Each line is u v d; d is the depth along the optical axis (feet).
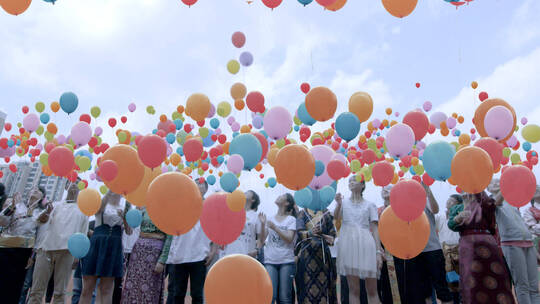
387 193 12.79
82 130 11.65
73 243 9.52
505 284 8.03
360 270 9.92
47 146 13.61
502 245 10.91
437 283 10.98
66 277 11.64
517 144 14.29
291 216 12.32
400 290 11.64
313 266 10.30
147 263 10.27
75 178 12.84
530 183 7.72
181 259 10.41
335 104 9.57
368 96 10.68
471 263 8.45
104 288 10.62
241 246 11.80
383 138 15.29
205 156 16.05
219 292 4.91
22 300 14.19
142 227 10.95
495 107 8.81
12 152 16.55
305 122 11.68
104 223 10.86
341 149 16.24
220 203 7.12
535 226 12.62
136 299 9.84
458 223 9.04
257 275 5.07
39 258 11.40
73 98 12.33
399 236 7.82
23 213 11.50
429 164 8.53
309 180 8.21
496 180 11.04
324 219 10.94
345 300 12.14
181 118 16.56
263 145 10.56
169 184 6.44
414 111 10.84
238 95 14.40
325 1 8.05
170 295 11.12
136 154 8.40
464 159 7.51
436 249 11.27
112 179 7.88
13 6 7.37
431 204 11.57
